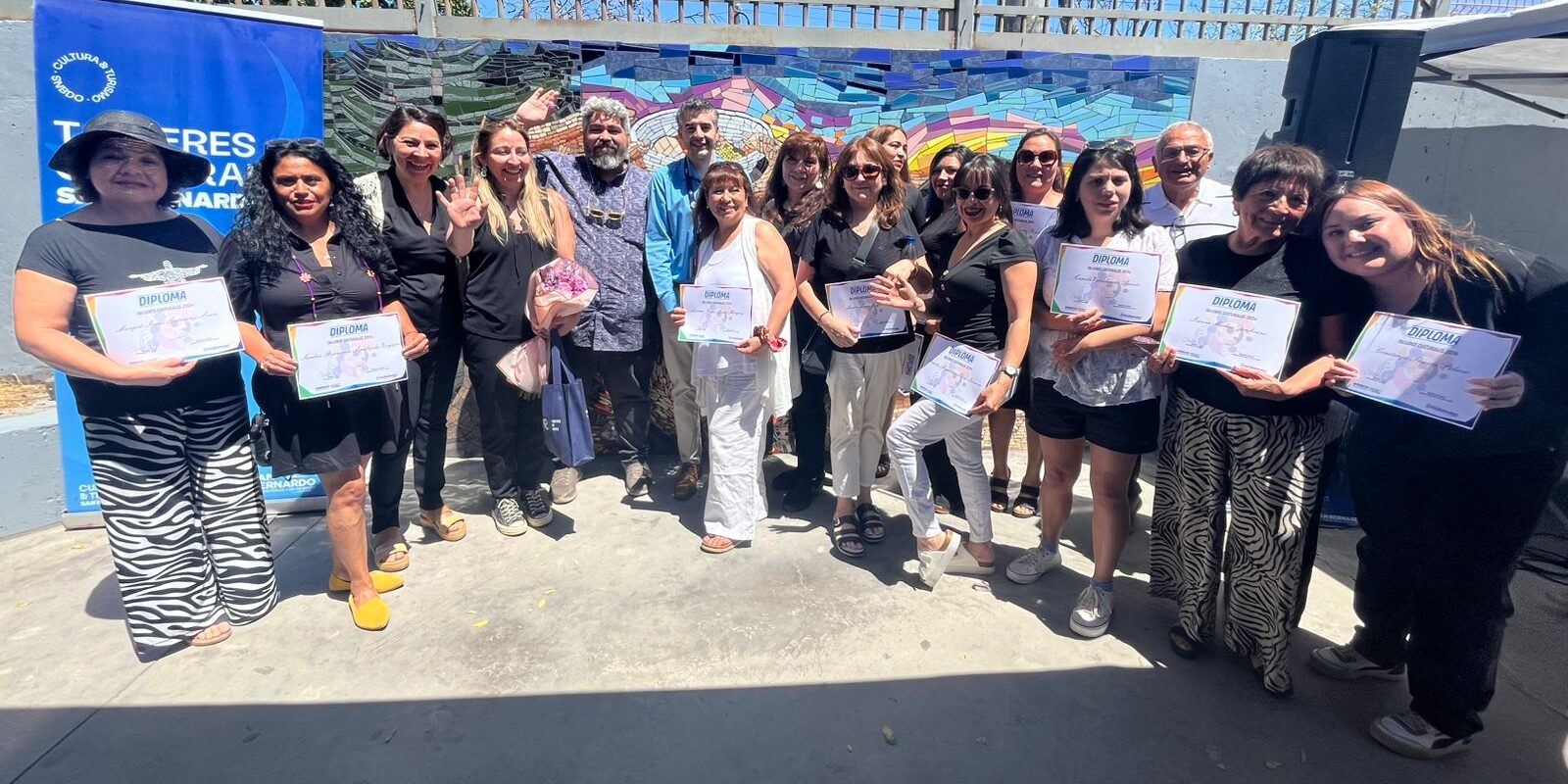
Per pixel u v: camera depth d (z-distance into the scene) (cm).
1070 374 288
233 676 272
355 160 445
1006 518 410
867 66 455
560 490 419
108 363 246
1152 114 466
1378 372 217
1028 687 268
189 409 276
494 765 231
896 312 339
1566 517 386
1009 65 457
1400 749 236
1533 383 207
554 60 443
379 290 303
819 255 353
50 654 286
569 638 294
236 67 374
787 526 391
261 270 278
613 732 245
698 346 357
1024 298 286
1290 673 276
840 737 244
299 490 409
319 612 312
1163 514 303
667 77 450
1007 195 298
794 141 357
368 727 247
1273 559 250
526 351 355
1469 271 209
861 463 373
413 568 349
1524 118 458
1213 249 256
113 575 347
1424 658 233
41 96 345
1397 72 354
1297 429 243
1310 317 237
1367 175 370
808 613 310
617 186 402
